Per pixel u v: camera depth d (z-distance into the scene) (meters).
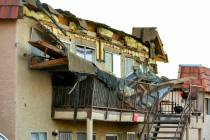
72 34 26.52
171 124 30.38
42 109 23.97
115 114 26.03
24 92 22.89
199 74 39.81
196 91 33.19
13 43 22.41
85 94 24.06
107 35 29.38
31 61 23.23
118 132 29.83
